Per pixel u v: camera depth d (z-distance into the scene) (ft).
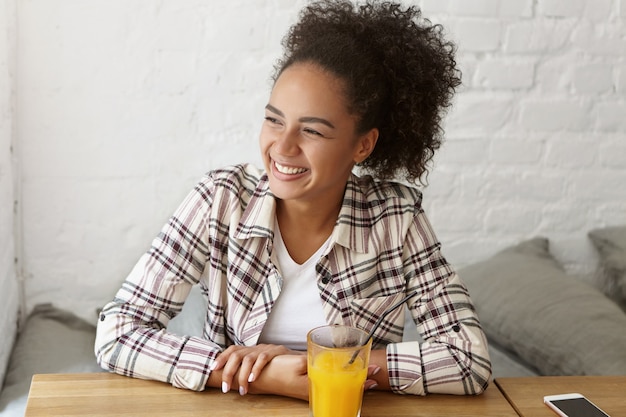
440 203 7.25
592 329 6.15
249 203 4.30
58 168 6.60
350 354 3.28
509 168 7.26
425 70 4.32
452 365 3.90
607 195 7.43
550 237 7.46
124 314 4.10
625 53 7.16
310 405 3.44
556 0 6.98
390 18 4.27
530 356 6.33
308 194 3.96
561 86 7.16
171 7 6.49
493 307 6.68
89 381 3.78
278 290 4.25
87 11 6.38
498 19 6.95
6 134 6.19
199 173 6.82
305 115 3.83
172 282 4.22
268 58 6.70
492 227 7.35
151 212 6.82
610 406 3.76
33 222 6.65
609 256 7.27
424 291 4.35
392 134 4.44
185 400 3.64
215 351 3.83
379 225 4.40
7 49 6.12
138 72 6.56
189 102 6.68
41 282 6.77
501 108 7.13
